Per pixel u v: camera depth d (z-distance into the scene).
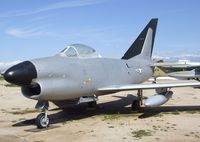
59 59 10.98
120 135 8.84
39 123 10.12
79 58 11.90
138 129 9.60
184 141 8.09
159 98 12.40
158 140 8.20
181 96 18.92
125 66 14.71
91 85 11.92
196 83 12.77
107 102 16.66
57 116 12.46
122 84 14.02
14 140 8.50
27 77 9.62
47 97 10.17
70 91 10.95
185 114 12.30
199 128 9.69
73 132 9.46
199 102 16.03
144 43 17.55
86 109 14.16
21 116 12.63
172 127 9.84
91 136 8.84
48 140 8.48
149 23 17.97
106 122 10.93
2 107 15.37
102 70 12.70
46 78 10.13
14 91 24.64
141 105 13.81
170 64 17.72
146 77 16.72
